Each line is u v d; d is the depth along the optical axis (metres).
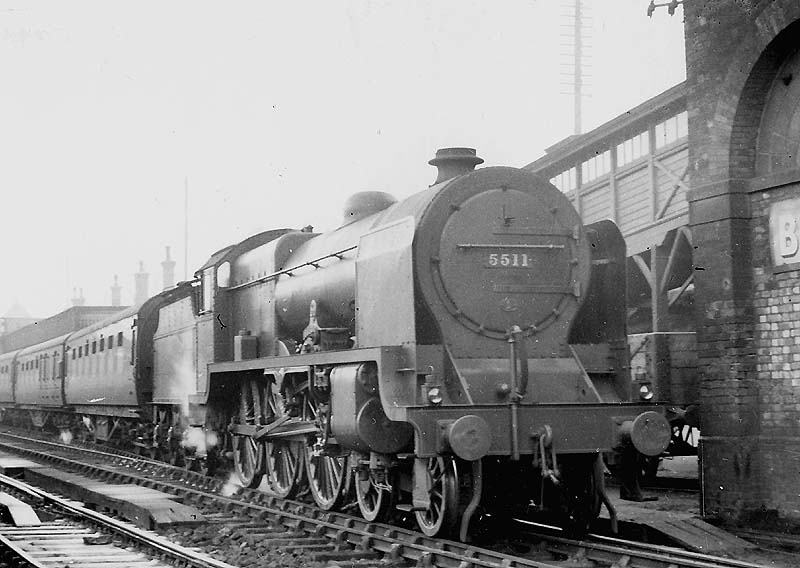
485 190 10.63
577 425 9.75
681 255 16.70
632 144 19.47
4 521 12.36
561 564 8.94
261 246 16.30
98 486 15.33
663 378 14.65
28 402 38.03
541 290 10.66
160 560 9.24
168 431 19.81
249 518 12.20
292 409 12.96
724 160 11.38
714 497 11.28
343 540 10.30
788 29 10.62
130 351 22.28
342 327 12.72
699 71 11.72
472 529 10.47
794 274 10.68
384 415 10.35
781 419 10.78
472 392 9.96
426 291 10.17
